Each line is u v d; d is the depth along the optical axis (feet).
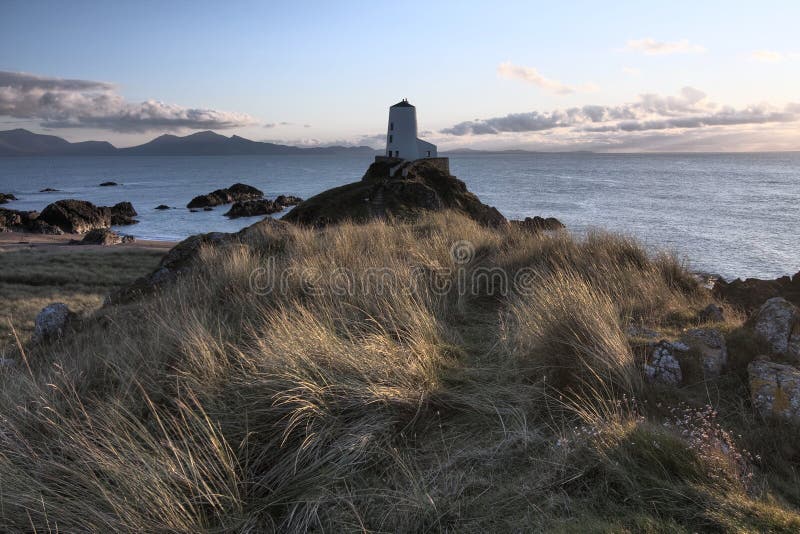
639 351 13.14
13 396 12.46
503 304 20.45
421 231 36.60
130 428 10.79
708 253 111.04
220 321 17.19
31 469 9.44
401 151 226.79
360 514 8.54
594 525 7.38
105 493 8.23
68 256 119.96
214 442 9.54
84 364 14.92
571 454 9.16
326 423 10.88
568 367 12.67
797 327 13.52
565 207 232.73
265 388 11.64
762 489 8.29
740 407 10.99
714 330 13.84
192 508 8.53
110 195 427.33
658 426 9.95
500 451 9.94
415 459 9.98
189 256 33.17
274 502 8.96
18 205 346.13
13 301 65.00
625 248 24.58
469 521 8.04
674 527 7.25
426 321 15.88
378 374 12.26
